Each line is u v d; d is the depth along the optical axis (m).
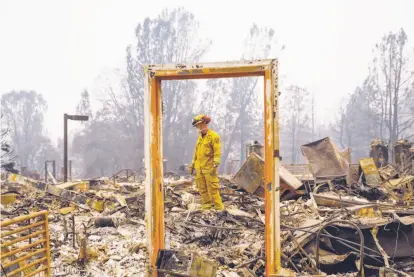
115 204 9.02
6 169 18.45
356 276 5.12
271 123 3.81
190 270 3.92
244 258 5.63
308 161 12.44
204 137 8.17
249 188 10.79
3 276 3.43
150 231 4.11
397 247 5.61
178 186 13.25
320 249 5.61
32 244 3.87
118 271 4.87
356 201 8.80
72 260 5.20
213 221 7.35
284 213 8.41
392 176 12.08
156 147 4.14
